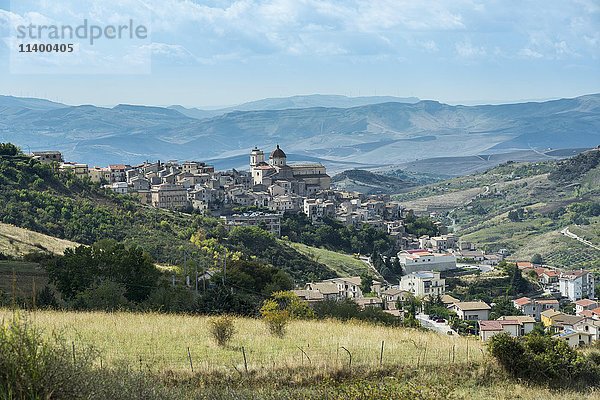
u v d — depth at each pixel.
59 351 22.53
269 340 44.59
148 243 171.25
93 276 78.12
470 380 39.25
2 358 21.23
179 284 101.31
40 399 21.27
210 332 43.97
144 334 43.62
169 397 26.69
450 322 143.75
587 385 40.09
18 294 71.94
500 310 169.50
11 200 177.12
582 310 171.12
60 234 167.00
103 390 23.61
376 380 37.19
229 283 106.94
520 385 38.72
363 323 62.09
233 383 34.84
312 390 32.75
